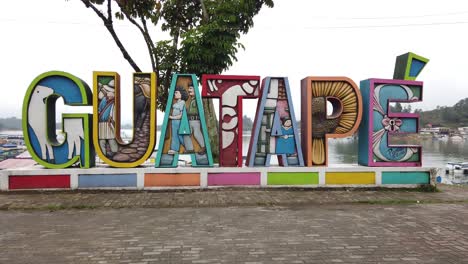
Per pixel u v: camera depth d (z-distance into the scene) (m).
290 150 8.44
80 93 7.75
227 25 11.37
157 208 6.66
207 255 4.24
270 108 8.36
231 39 11.25
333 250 4.43
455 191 8.59
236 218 5.97
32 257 4.17
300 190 8.27
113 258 4.14
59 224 5.58
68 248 4.48
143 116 8.03
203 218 5.95
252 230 5.28
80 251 4.37
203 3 12.27
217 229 5.33
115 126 7.94
